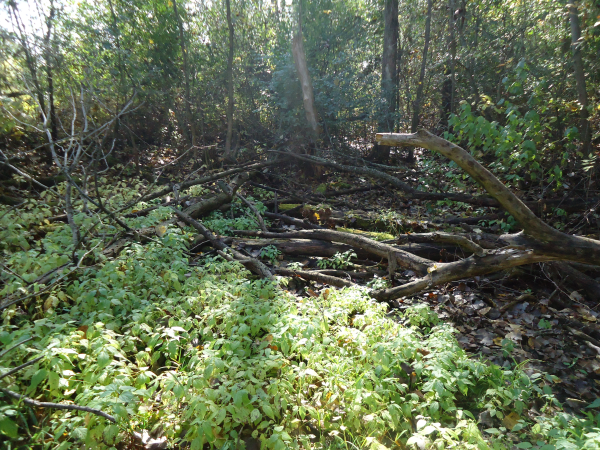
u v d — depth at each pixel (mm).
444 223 6988
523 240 4176
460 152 3713
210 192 7691
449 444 2711
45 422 2641
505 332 4234
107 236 5227
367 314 3873
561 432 2648
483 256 4352
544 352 3955
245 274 4785
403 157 12008
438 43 12922
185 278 4629
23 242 4547
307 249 5836
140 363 3072
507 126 6582
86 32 8969
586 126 7430
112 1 9680
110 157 9086
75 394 2848
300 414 2729
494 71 10367
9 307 3396
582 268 5188
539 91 7086
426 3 13289
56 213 6223
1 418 2252
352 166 9609
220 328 3602
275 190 8562
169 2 9891
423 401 3133
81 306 3518
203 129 10906
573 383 3521
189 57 10750
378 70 13320
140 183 7613
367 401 2820
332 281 4969
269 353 3150
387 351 3332
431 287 4922
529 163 7031
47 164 8242
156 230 5336
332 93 10773
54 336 2965
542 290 5090
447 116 11820
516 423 2986
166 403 2781
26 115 6766
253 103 11586
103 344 2893
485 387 3359
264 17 12578
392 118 11234
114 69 9031
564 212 6551
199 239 5836
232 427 2773
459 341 4062
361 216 7266
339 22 12844
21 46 6359
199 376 2779
